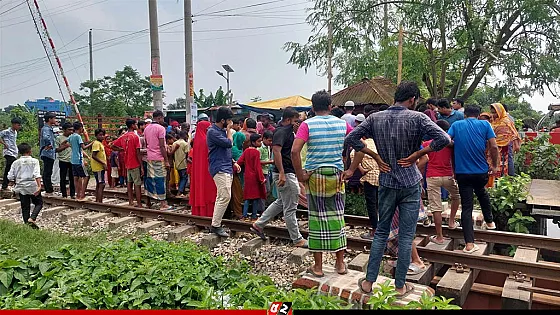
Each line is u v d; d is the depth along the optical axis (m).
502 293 4.21
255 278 4.15
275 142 5.13
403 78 17.08
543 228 7.69
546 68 14.48
